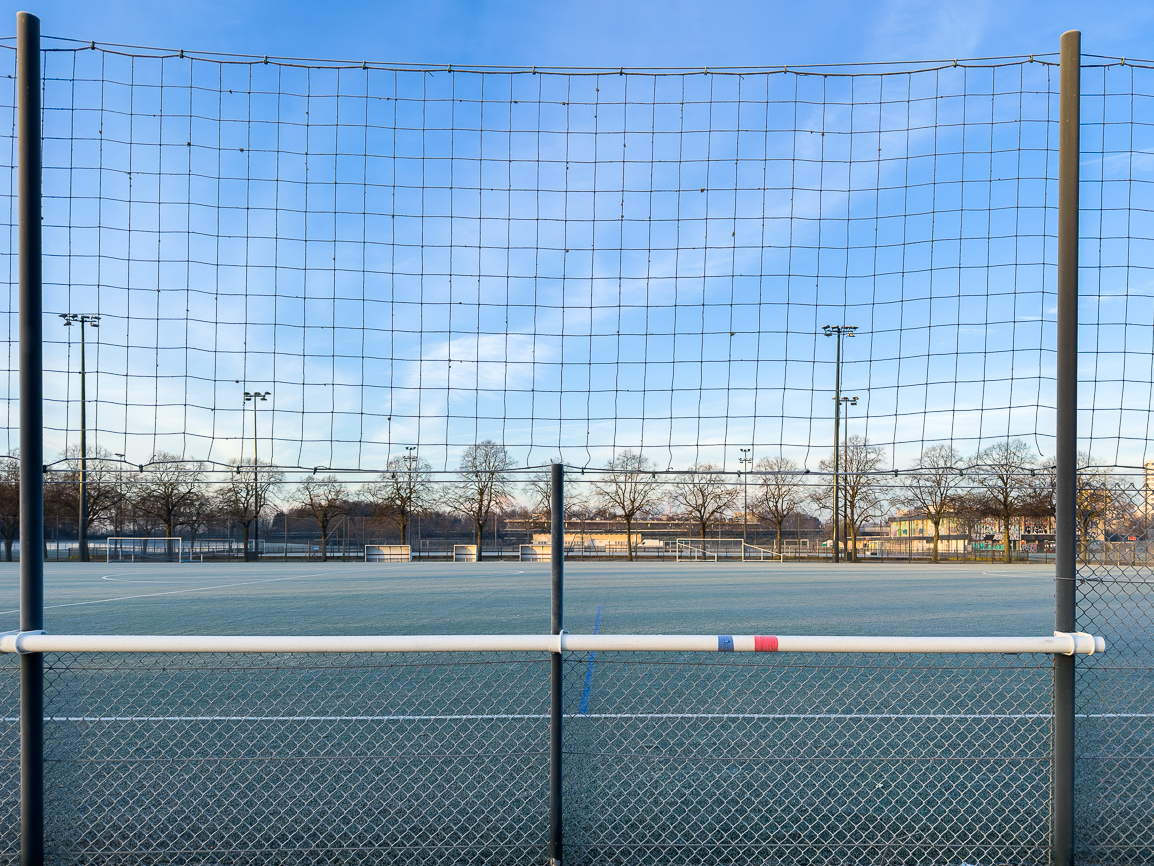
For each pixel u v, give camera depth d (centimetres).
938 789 425
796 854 345
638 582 2025
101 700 599
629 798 410
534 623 1091
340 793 414
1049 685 661
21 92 330
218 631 1006
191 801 403
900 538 4431
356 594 1587
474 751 478
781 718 542
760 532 4659
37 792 320
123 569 2870
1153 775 441
